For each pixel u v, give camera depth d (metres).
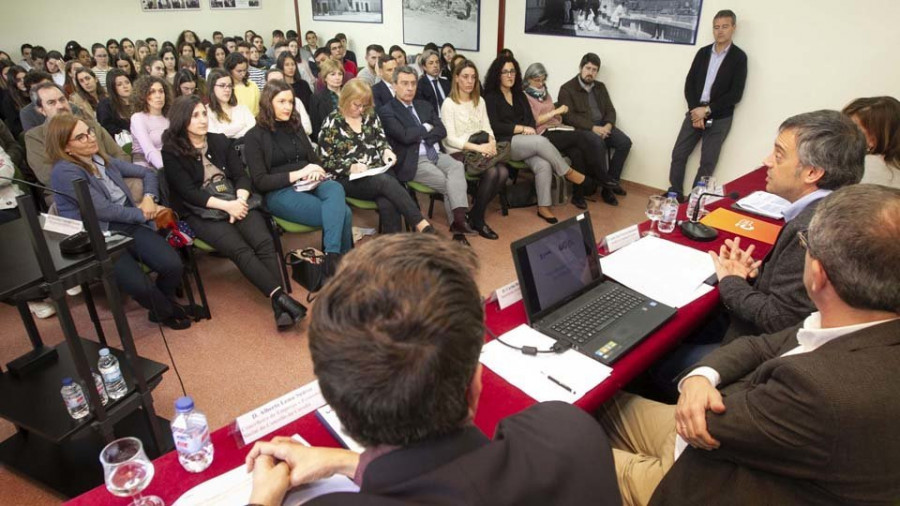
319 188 2.86
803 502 0.87
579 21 4.45
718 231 1.93
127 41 7.04
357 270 0.50
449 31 5.60
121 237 1.42
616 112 4.45
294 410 0.98
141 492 0.83
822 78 3.33
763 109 3.64
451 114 3.72
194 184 2.55
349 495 0.47
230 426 0.95
